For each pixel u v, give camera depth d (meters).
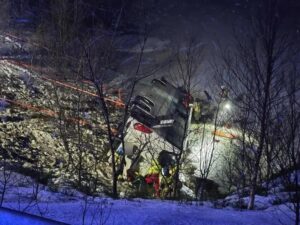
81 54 22.81
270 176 14.42
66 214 8.51
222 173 18.09
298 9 31.91
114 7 37.75
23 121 21.86
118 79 28.61
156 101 20.44
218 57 32.22
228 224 9.04
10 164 16.31
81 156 17.69
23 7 36.41
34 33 32.81
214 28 42.38
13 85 25.84
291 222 9.60
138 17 39.38
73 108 23.97
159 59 33.53
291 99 13.48
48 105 23.91
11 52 30.12
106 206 9.62
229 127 18.75
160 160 18.27
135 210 9.42
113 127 22.83
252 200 11.59
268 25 12.34
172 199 14.05
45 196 10.57
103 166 18.89
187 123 18.53
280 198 12.22
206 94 23.56
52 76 26.67
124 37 36.84
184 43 37.59
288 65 17.73
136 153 18.39
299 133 11.73
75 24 28.45
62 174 16.91
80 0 33.47
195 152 18.83
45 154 19.11
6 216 4.64
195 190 16.98
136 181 17.45
